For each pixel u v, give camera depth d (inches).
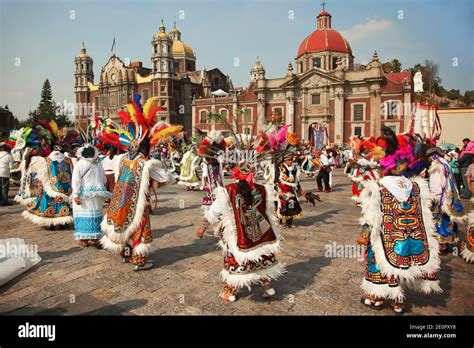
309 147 791.7
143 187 195.6
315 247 240.2
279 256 221.8
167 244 247.1
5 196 394.3
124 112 215.6
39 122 288.2
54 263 206.4
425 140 232.5
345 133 1596.9
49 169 272.1
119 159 208.1
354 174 395.5
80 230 233.1
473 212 216.8
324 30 1806.1
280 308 153.7
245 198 155.3
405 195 142.1
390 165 147.3
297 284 179.3
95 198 235.6
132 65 2327.8
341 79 1560.0
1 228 287.1
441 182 226.4
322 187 556.7
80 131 316.8
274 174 290.7
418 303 157.8
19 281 180.5
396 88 1472.7
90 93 2452.0
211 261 212.4
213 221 155.6
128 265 204.4
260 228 155.5
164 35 2095.2
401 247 139.7
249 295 167.2
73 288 172.6
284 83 1662.2
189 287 174.7
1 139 406.9
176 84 2177.7
